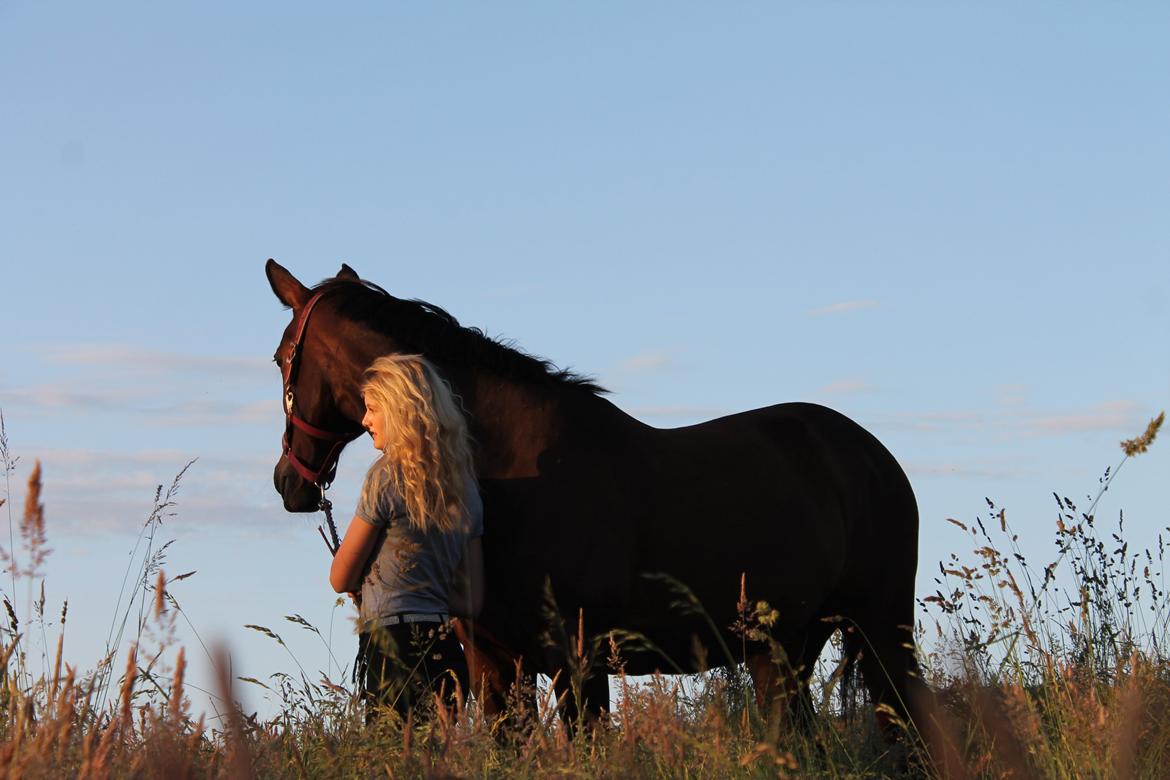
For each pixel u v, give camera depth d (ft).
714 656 23.30
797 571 23.62
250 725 12.25
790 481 24.08
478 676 21.20
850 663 24.54
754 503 23.04
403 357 18.72
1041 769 15.19
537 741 15.21
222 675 10.78
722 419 25.11
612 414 22.16
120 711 11.96
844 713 22.54
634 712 15.19
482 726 14.80
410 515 18.16
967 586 18.57
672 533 21.75
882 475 26.30
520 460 20.70
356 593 18.92
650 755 14.80
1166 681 18.99
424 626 18.08
